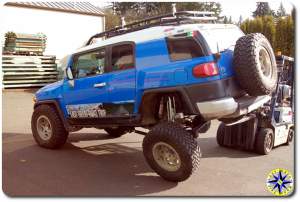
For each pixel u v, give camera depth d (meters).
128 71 5.34
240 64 4.76
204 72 4.65
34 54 16.03
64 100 6.43
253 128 6.33
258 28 18.02
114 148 6.82
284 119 6.99
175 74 4.83
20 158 6.09
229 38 5.29
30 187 4.75
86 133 8.16
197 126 5.19
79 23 18.88
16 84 15.30
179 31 4.89
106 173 5.36
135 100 5.28
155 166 4.96
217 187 4.82
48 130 6.73
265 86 4.83
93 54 5.94
